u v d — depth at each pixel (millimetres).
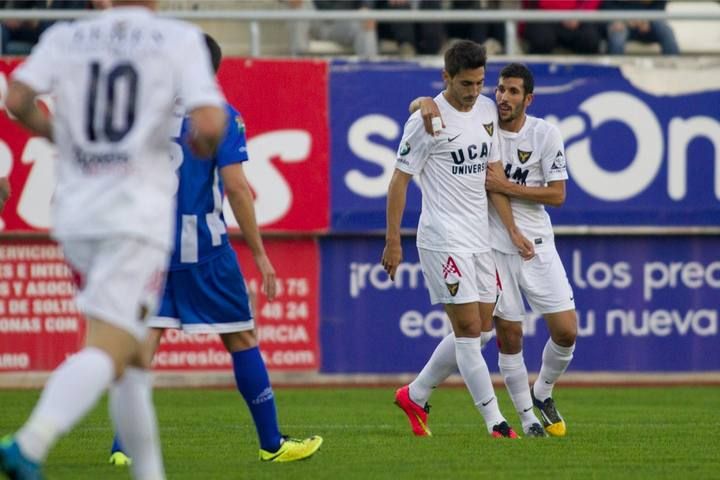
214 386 40625
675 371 42688
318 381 41344
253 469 21188
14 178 39812
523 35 45156
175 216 21078
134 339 14719
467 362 26219
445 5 45469
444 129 25750
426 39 44844
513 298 27016
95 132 14609
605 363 42406
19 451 13703
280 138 40969
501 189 26484
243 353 21766
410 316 41812
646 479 20438
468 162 25922
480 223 26203
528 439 26359
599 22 45094
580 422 31125
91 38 14914
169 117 14930
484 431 28484
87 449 24688
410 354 41812
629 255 42500
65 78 14859
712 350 42844
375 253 41688
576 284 42312
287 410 34188
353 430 28781
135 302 14531
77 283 15797
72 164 14773
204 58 14906
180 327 21266
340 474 20578
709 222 42594
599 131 42125
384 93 41469
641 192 42344
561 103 41969
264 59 40906
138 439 15906
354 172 41344
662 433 28266
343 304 41531
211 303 21219
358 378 41562
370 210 41344
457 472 21016
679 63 42438
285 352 41250
